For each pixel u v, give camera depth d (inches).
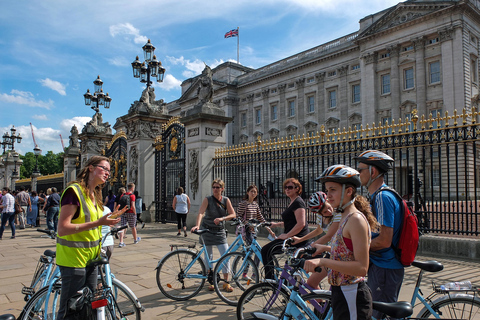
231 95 2417.6
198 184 519.2
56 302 159.5
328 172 112.0
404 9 1510.8
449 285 127.4
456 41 1355.8
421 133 317.4
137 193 585.6
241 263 224.5
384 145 341.7
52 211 536.7
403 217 124.8
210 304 211.9
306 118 2009.1
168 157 626.8
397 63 1541.6
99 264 140.6
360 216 106.1
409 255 122.3
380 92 1616.6
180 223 480.7
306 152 406.3
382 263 125.4
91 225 132.2
